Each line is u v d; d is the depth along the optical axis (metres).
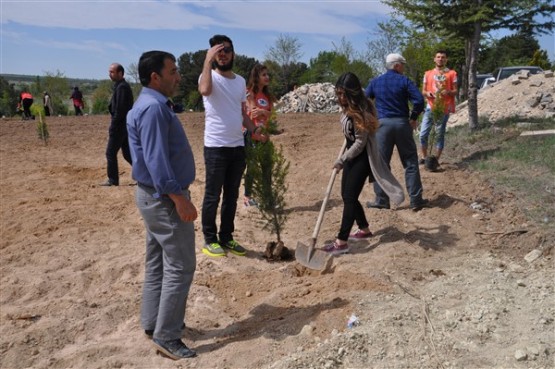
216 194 5.81
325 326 4.23
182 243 3.93
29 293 5.19
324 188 8.64
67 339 4.40
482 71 35.47
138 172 3.86
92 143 14.80
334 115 20.94
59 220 7.38
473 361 3.69
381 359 3.78
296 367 3.71
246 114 5.93
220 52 5.58
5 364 4.07
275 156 5.72
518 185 7.27
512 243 5.85
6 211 7.83
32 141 15.08
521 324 4.12
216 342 4.26
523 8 10.26
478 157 9.05
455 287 4.82
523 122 11.34
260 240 6.52
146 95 3.80
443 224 6.53
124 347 4.17
